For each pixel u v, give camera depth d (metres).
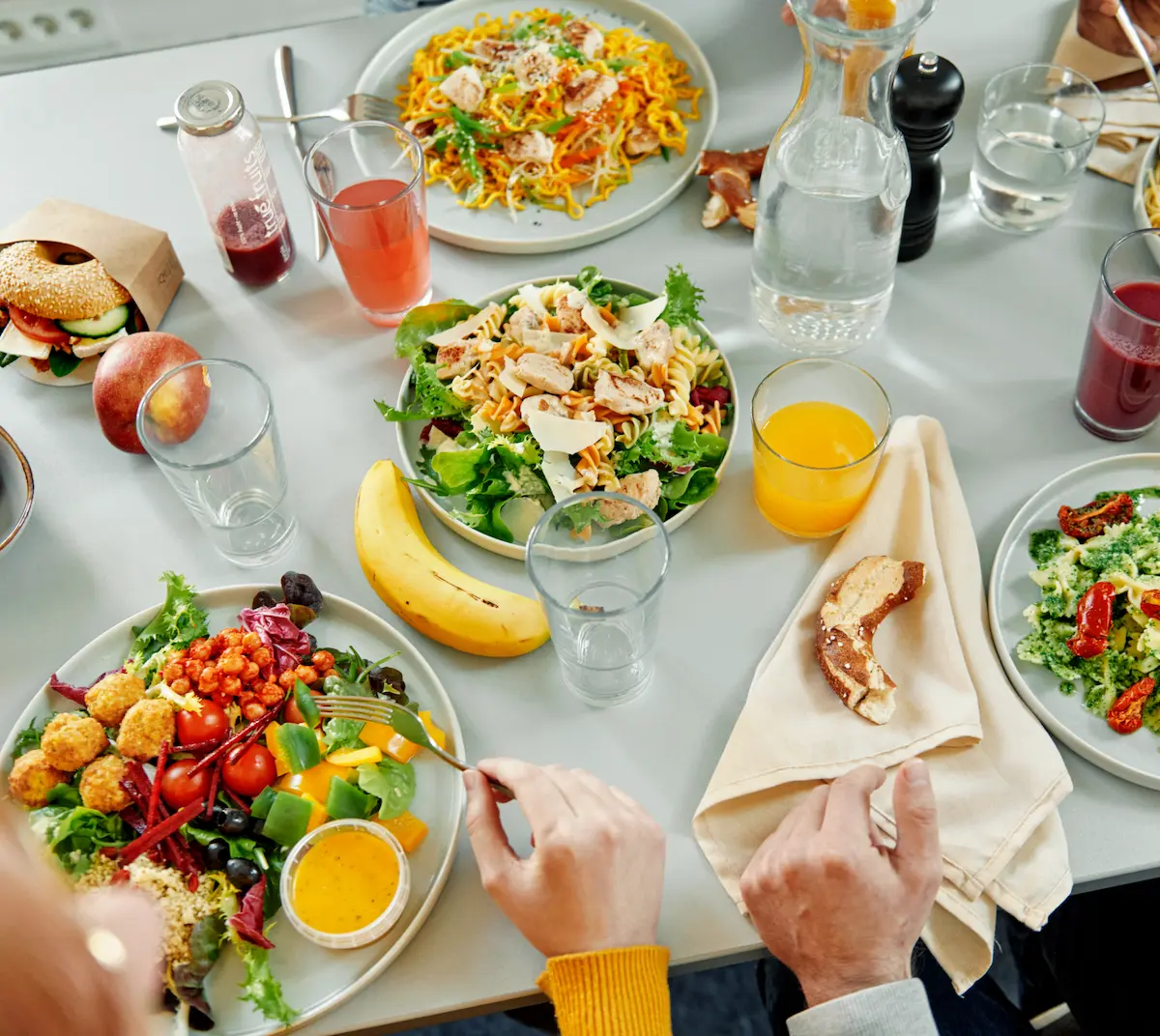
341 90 1.56
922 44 1.56
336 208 1.21
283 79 1.55
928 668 1.05
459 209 1.43
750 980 1.54
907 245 1.36
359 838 0.97
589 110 1.42
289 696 1.04
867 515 1.13
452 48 1.54
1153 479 1.17
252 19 2.27
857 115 1.14
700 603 1.15
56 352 1.33
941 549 1.12
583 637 1.08
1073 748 1.02
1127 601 1.07
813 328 1.30
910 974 0.92
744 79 1.54
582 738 1.07
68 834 0.96
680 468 1.17
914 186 1.29
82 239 1.30
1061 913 1.26
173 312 1.39
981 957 0.93
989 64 1.53
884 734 1.01
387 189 1.31
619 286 1.31
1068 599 1.08
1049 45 1.55
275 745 1.01
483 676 1.11
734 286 1.37
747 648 1.12
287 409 1.30
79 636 1.16
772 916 0.91
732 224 1.43
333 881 0.95
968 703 1.01
